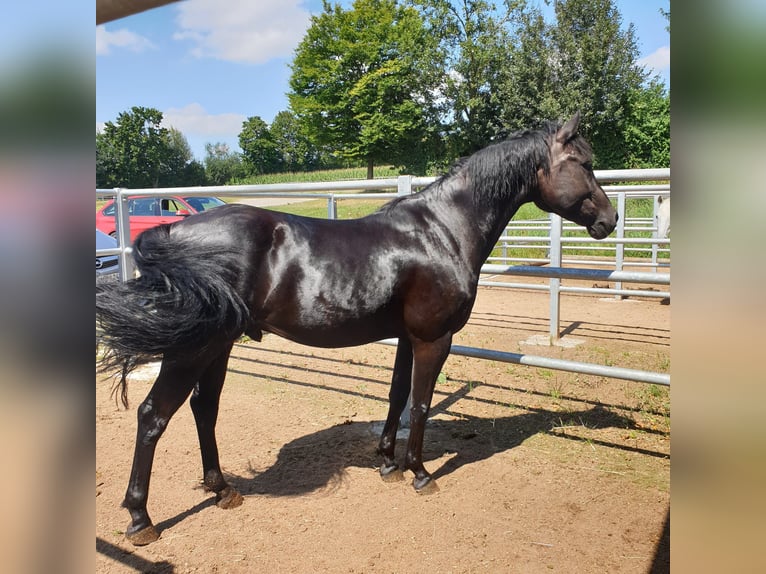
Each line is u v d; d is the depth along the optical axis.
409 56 29.06
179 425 3.64
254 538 2.40
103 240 6.36
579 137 2.76
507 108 25.59
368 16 31.36
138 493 2.33
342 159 35.25
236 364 5.07
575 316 7.05
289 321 2.45
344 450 3.27
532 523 2.49
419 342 2.65
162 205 11.02
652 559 2.21
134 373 4.73
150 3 0.72
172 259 2.17
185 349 2.12
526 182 2.75
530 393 4.20
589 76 24.06
